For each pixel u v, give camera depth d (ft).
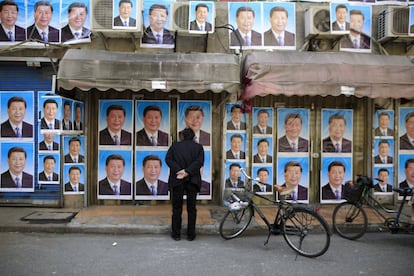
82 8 25.02
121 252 17.40
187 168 19.04
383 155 26.94
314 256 16.79
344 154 26.91
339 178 26.89
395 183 26.99
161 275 14.57
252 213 19.76
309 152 26.71
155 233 20.67
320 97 26.73
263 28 25.91
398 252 17.67
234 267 15.51
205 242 19.22
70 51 22.85
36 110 25.50
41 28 25.05
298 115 26.58
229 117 25.99
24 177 25.45
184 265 15.70
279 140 26.50
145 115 26.03
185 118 26.11
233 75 22.13
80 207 25.29
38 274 14.57
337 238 20.07
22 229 20.68
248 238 20.04
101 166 25.98
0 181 25.43
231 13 25.77
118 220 21.95
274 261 16.31
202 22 24.68
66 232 20.67
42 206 25.27
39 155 25.39
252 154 26.37
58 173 25.46
